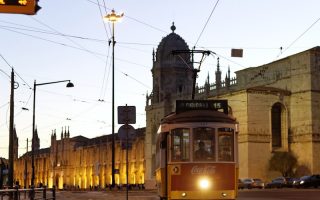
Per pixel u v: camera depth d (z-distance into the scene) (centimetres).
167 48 11069
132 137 2453
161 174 2166
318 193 4506
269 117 8106
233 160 2097
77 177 15512
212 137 2098
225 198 2058
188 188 2064
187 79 10888
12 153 3647
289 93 8294
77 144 15950
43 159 17825
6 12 1320
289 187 6981
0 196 1841
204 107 2233
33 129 5409
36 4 1336
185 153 2095
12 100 3641
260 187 7088
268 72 8750
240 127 8094
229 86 9206
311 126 7919
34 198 2444
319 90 8050
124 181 12700
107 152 13775
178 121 2127
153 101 11144
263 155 7994
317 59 8075
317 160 7888
